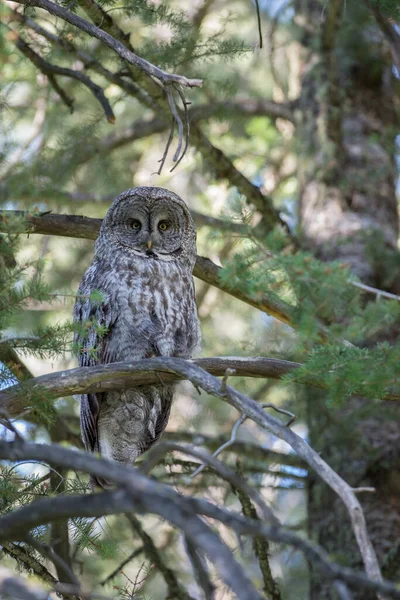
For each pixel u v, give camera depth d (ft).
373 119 53.52
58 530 35.40
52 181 48.52
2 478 29.27
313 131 52.49
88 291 38.91
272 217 46.24
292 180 63.31
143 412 38.75
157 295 39.04
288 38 58.03
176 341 39.45
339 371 28.40
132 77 41.78
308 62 54.39
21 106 52.34
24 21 40.60
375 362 28.53
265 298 36.58
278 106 53.42
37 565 29.48
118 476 18.47
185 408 58.90
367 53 52.95
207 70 49.78
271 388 50.55
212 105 50.85
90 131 48.65
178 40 40.14
